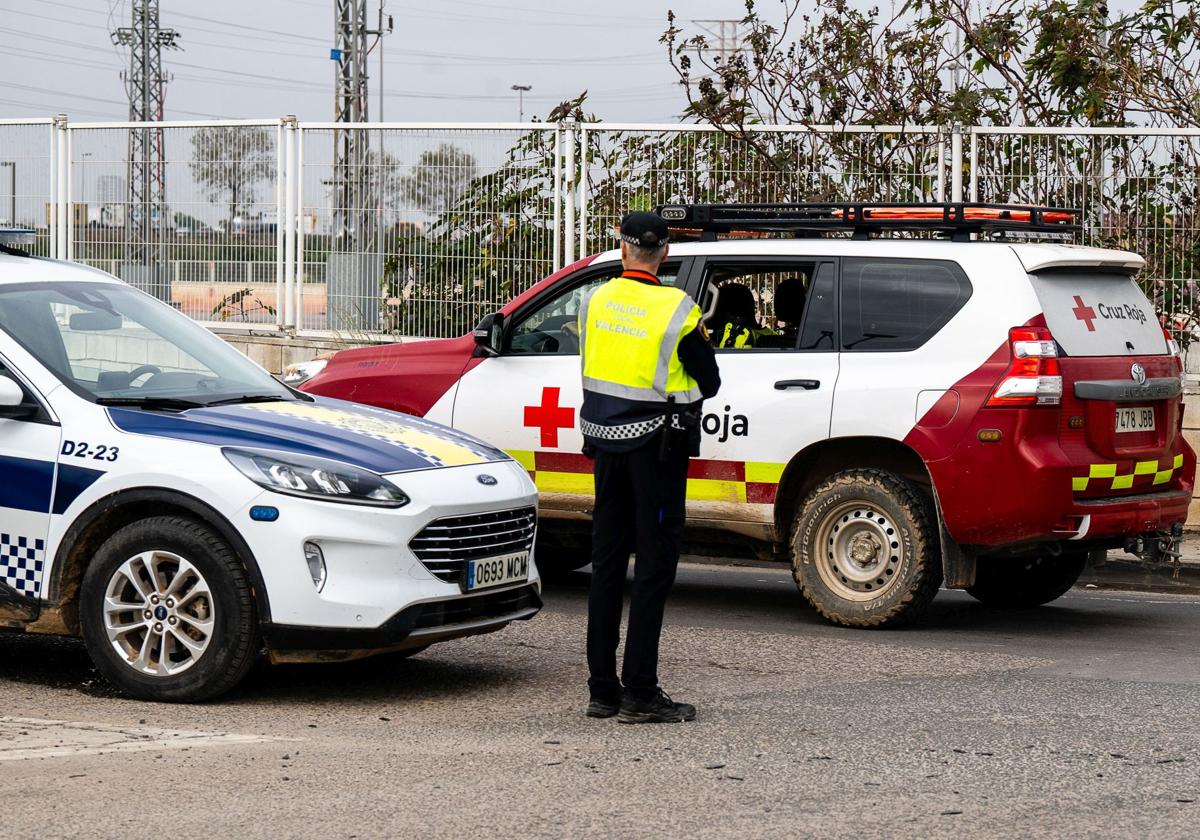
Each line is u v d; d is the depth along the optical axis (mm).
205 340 8438
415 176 15484
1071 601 10594
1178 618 9875
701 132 14570
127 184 16984
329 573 6820
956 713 6898
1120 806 5426
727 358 9477
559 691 7402
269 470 6887
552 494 9914
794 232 10406
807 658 8227
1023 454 8555
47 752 6027
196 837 4992
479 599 7297
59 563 7180
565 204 14875
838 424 9047
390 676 7715
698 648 8508
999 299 8789
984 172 13938
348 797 5461
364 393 10523
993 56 15375
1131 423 9125
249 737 6348
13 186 17516
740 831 5094
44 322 7707
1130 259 9383
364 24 33031
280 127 16078
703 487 9477
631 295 6758
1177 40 15398
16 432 7316
